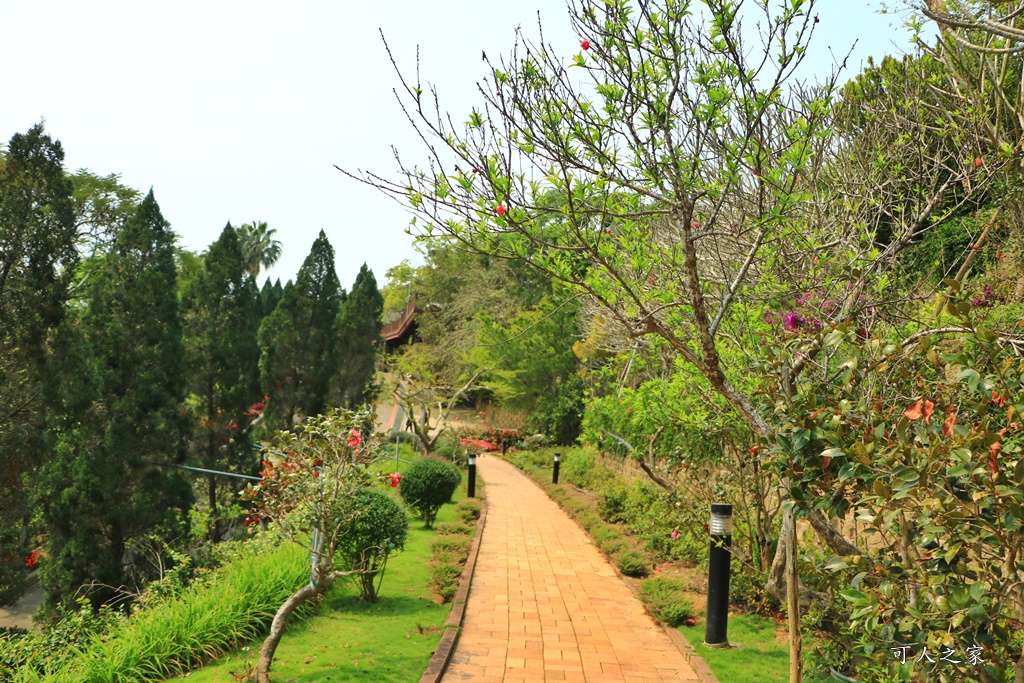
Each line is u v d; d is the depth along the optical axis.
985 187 5.24
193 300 24.19
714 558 6.56
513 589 8.90
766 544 7.56
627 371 8.57
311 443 6.27
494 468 26.09
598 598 8.53
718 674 5.77
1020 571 3.11
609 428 16.33
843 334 3.53
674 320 5.46
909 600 3.35
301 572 7.63
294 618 7.08
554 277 4.12
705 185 4.35
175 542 17.73
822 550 7.27
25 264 16.86
